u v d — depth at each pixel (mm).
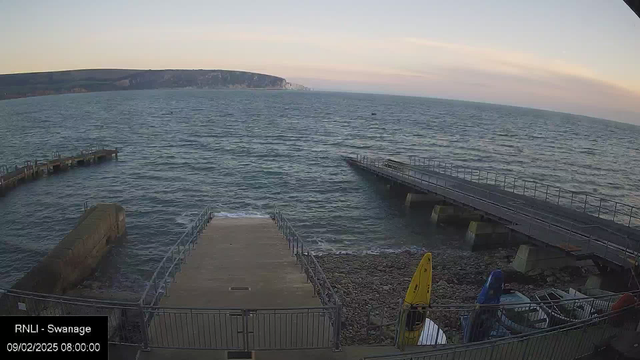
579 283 18406
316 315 9820
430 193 29453
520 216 21859
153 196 34375
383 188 39094
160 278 16344
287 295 10852
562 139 102188
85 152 51188
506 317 11023
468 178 44500
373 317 13781
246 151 58750
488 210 23016
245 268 12891
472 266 20688
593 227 20078
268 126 96375
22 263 20969
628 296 9656
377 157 57062
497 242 24281
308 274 12219
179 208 31266
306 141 72250
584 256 16453
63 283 16578
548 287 17938
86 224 20719
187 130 83312
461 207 27328
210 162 49875
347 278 18312
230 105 178875
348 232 27125
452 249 23984
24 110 131250
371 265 20469
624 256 16062
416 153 63688
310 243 24984
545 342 8445
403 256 22312
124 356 7840
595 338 8594
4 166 42688
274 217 20609
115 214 23734
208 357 7867
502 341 7594
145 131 80125
